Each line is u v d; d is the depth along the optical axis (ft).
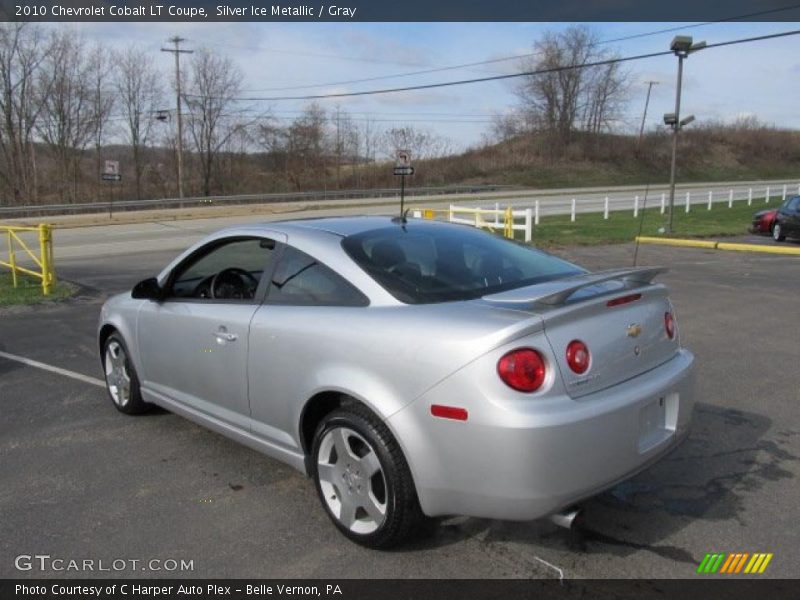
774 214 68.03
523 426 9.07
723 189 174.70
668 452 11.20
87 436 15.62
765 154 282.56
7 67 156.35
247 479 13.33
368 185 200.44
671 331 11.88
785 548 10.73
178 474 13.56
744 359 21.90
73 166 168.96
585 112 224.53
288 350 11.54
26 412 17.31
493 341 9.31
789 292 34.91
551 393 9.46
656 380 10.87
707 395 18.29
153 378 15.48
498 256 12.70
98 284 40.57
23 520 11.76
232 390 12.97
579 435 9.41
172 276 15.02
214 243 14.35
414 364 9.84
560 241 63.26
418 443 9.82
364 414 10.48
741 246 57.36
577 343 9.85
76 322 29.01
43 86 162.30
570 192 170.09
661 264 47.67
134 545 10.97
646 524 11.50
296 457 11.90
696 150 256.73
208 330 13.35
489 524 11.47
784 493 12.60
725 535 11.13
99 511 12.08
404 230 13.01
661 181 222.48
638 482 13.10
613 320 10.52
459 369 9.43
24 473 13.66
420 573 10.14
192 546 10.93
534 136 238.07
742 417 16.58
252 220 100.53
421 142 217.77
